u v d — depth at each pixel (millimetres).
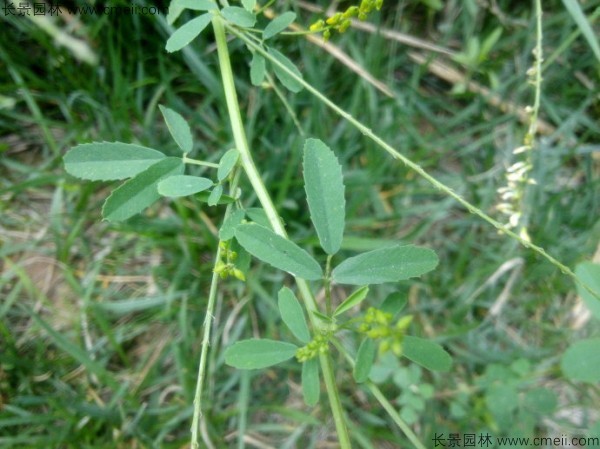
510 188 180
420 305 244
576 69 259
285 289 126
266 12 225
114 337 231
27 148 256
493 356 235
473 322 238
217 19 167
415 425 226
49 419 216
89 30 235
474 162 268
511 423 202
